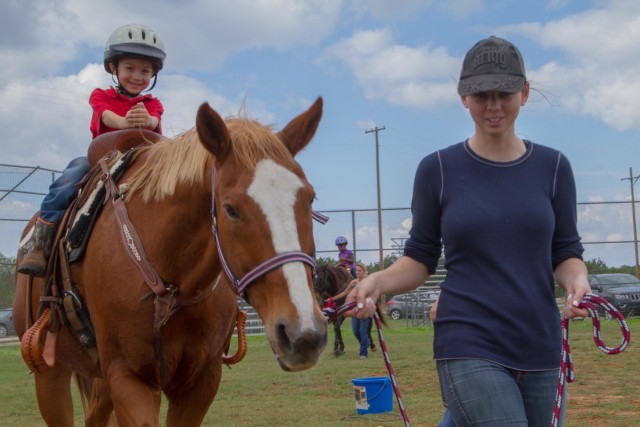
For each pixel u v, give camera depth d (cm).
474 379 262
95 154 420
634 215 2073
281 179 281
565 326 263
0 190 1745
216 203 301
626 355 1171
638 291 2034
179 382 365
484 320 268
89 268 366
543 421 271
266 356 1400
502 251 270
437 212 288
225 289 364
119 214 357
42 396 455
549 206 275
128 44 473
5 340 1912
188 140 348
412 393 849
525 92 283
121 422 344
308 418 701
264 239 271
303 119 324
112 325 348
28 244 421
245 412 743
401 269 293
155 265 341
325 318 266
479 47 271
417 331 1991
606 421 648
